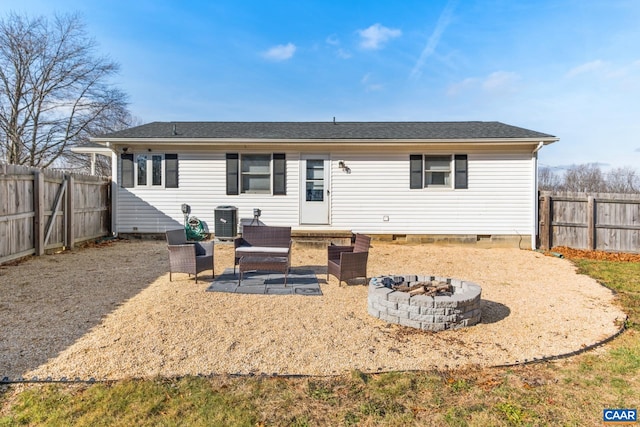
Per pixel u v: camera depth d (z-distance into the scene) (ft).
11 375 9.77
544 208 33.27
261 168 34.91
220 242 33.06
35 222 25.81
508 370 10.61
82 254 27.35
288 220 34.88
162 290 17.53
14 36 60.85
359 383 9.80
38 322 13.52
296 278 20.61
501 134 33.91
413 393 9.34
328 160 34.68
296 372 10.32
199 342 11.96
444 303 13.53
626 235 31.60
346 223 34.76
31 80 63.57
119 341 11.85
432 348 12.07
